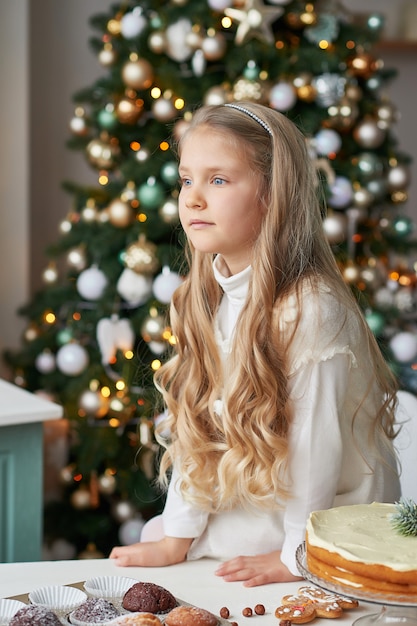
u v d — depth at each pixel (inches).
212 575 58.5
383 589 45.0
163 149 128.0
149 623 46.0
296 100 129.0
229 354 63.8
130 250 122.2
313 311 58.3
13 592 54.3
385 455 65.7
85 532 132.3
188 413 63.8
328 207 127.8
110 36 136.8
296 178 60.1
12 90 158.6
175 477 63.7
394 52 196.2
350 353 58.7
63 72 169.8
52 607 50.4
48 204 170.2
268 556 59.2
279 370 58.9
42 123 168.9
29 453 91.4
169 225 125.0
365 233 136.6
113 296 128.2
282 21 132.5
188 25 125.2
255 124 59.8
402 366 134.9
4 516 91.0
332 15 131.0
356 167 130.1
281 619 50.4
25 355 142.8
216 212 58.1
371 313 127.6
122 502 129.0
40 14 167.2
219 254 64.1
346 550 46.3
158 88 129.9
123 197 128.0
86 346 134.1
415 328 145.8
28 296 161.5
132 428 132.1
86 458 127.3
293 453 58.2
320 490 57.9
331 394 58.1
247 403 59.0
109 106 132.3
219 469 59.7
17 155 159.3
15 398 94.8
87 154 133.3
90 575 57.7
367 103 137.2
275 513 61.7
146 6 134.3
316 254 62.4
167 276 120.3
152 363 123.4
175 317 66.9
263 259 59.1
